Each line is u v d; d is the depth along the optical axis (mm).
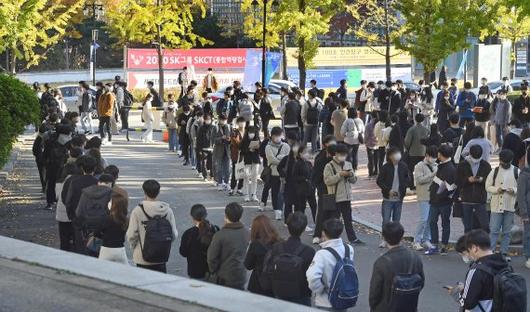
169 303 8984
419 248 16484
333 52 52781
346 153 16594
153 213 11078
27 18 39344
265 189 20109
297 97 30297
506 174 15242
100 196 11812
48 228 17875
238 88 31828
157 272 10414
